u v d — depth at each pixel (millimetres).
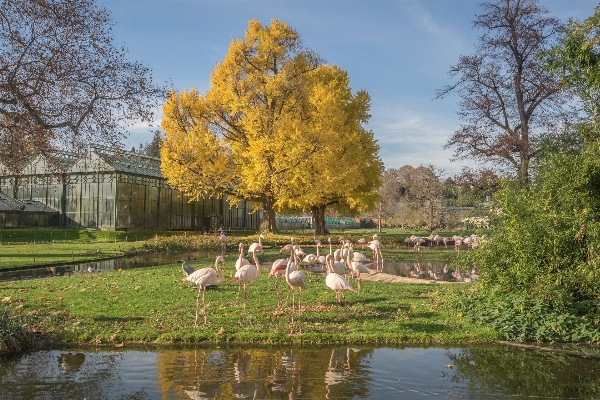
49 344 8492
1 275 17391
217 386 6449
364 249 29484
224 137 34812
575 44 12633
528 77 24969
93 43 13500
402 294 12797
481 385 6582
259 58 33094
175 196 45188
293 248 10305
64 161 15383
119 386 6457
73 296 12102
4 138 12742
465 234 41406
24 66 12633
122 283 14234
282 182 30406
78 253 24562
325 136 30500
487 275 11391
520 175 14891
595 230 9703
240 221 56125
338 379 6746
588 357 7969
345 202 39781
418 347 8492
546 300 9969
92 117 13812
